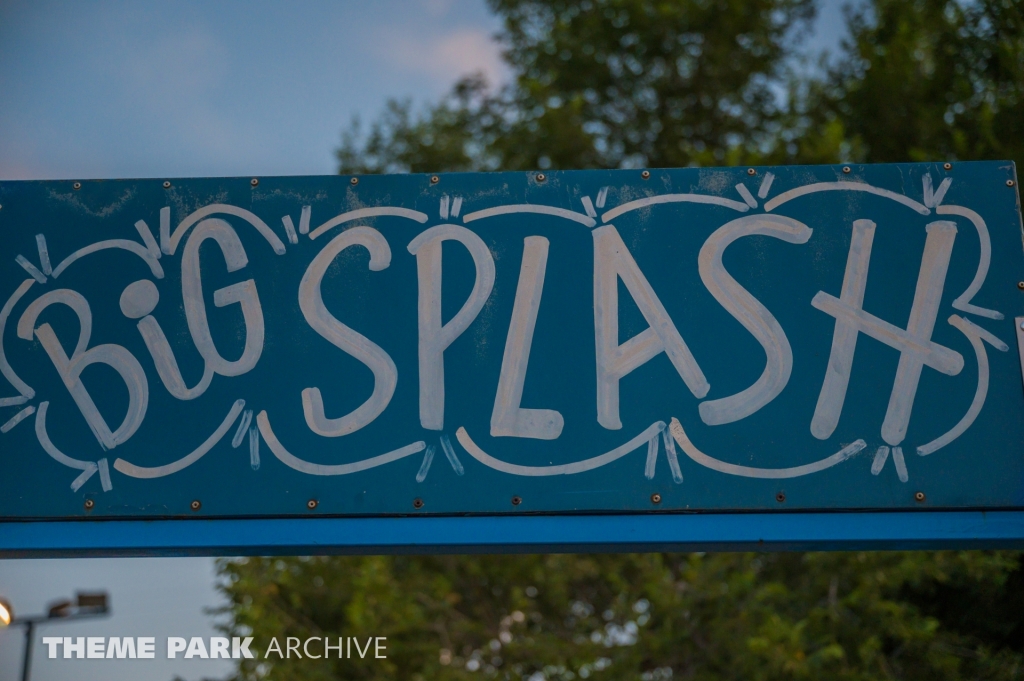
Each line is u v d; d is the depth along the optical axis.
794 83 9.74
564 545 2.18
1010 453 2.20
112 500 2.24
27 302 2.39
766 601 7.36
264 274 2.40
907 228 2.37
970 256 2.34
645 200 2.42
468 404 2.27
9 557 2.28
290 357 2.33
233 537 2.22
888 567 6.25
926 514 2.18
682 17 11.14
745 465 2.21
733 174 2.43
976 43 5.55
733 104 11.23
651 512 2.19
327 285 2.38
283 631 7.97
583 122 11.12
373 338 2.34
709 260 2.36
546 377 2.29
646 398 2.26
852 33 8.76
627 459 2.22
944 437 2.21
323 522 2.22
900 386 2.25
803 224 2.38
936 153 5.80
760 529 2.17
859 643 6.43
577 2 11.74
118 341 2.36
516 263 2.38
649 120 11.16
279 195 2.46
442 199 2.44
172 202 2.46
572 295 2.35
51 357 2.35
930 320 2.30
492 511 2.20
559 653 7.76
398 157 11.16
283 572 8.08
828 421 2.23
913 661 6.09
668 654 7.43
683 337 2.30
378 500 2.22
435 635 8.48
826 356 2.28
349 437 2.26
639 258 2.37
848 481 2.19
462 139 11.27
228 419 2.29
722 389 2.26
